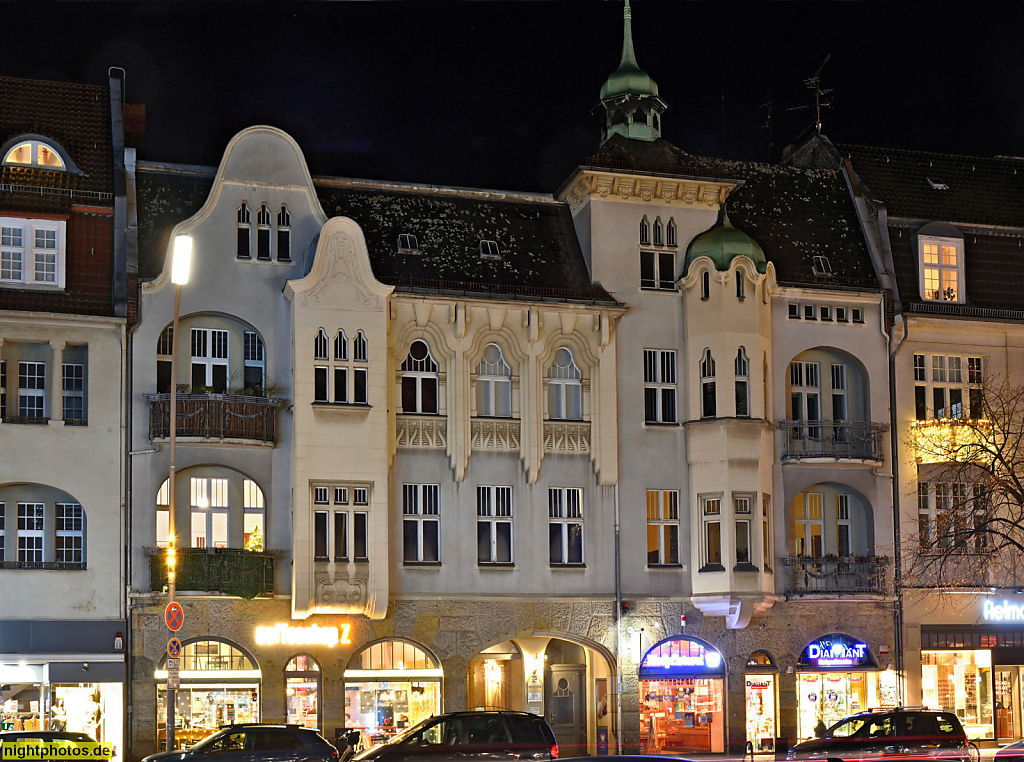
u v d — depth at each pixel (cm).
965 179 4900
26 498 3684
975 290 4628
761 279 4250
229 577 3712
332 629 3847
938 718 3353
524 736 2952
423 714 3944
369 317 3919
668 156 4444
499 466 4075
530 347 4112
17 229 3744
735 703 4169
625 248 4275
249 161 3966
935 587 4259
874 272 4516
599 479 4138
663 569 4172
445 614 3969
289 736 3008
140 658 3672
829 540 4422
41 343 3712
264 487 3841
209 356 3884
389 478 3962
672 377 4266
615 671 4094
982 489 4106
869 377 4425
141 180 3981
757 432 4172
